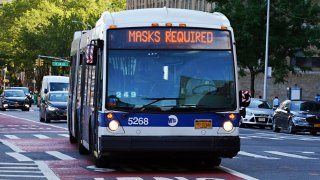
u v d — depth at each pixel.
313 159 37.56
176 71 29.08
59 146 43.31
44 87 90.62
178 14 29.78
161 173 28.97
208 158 31.73
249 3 99.62
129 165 32.00
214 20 29.84
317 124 70.12
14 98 126.00
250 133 66.44
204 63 29.28
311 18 100.50
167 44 29.31
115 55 29.12
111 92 28.78
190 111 28.69
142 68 29.05
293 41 99.94
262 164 33.84
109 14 29.98
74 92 42.00
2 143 45.62
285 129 72.81
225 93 29.11
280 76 102.94
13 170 29.81
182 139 28.47
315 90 136.12
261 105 83.38
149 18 29.52
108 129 28.48
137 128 28.48
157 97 28.75
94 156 31.22
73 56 44.47
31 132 58.88
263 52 100.94
